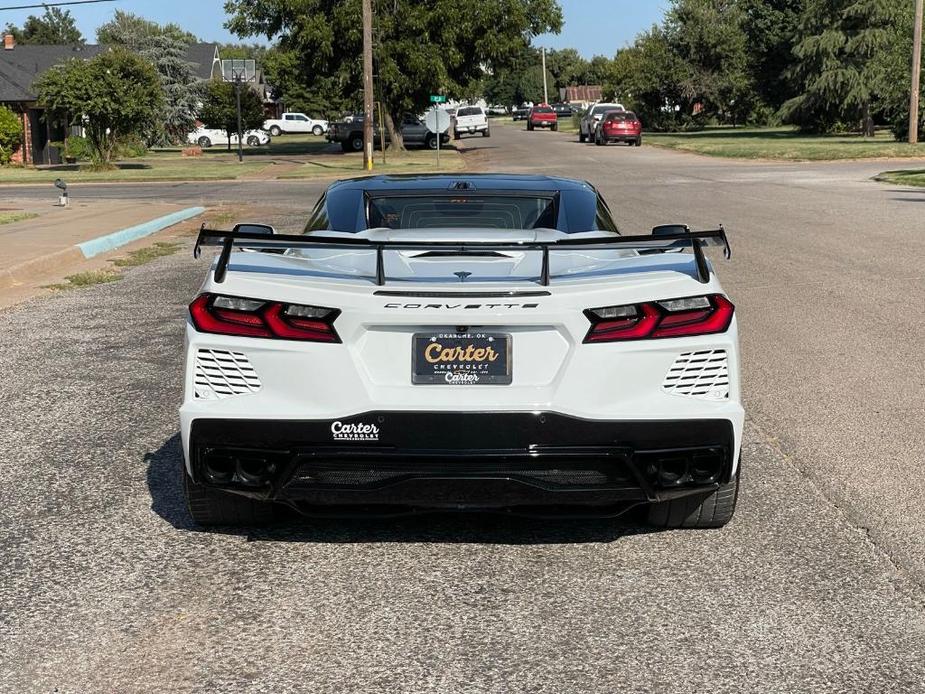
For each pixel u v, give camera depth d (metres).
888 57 53.91
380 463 3.79
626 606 3.73
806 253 13.22
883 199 20.72
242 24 49.19
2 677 3.21
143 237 17.12
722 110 72.81
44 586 3.90
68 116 39.25
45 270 13.01
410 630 3.54
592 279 3.94
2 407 6.55
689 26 70.19
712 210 18.95
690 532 4.48
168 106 63.16
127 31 63.97
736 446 3.92
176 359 7.94
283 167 39.56
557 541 4.39
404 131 53.34
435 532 4.50
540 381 3.83
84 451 5.63
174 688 3.14
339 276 4.04
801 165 34.03
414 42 47.44
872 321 9.05
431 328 3.82
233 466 3.92
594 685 3.16
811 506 4.77
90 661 3.31
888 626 3.56
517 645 3.43
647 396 3.86
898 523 4.54
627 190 24.27
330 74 49.16
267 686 3.15
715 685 3.16
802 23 56.53
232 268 4.09
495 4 48.12
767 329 8.78
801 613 3.66
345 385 3.80
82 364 7.77
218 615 3.66
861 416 6.24
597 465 3.83
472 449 3.78
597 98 161.50
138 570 4.06
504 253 4.41
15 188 31.22
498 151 49.06
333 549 4.29
